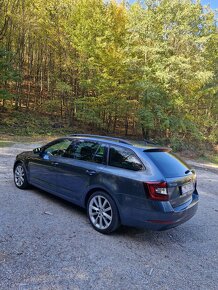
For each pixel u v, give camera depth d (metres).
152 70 15.90
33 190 5.70
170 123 16.09
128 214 3.67
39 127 17.61
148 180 3.51
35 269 2.85
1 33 17.95
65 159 4.74
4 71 16.38
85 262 3.09
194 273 3.14
